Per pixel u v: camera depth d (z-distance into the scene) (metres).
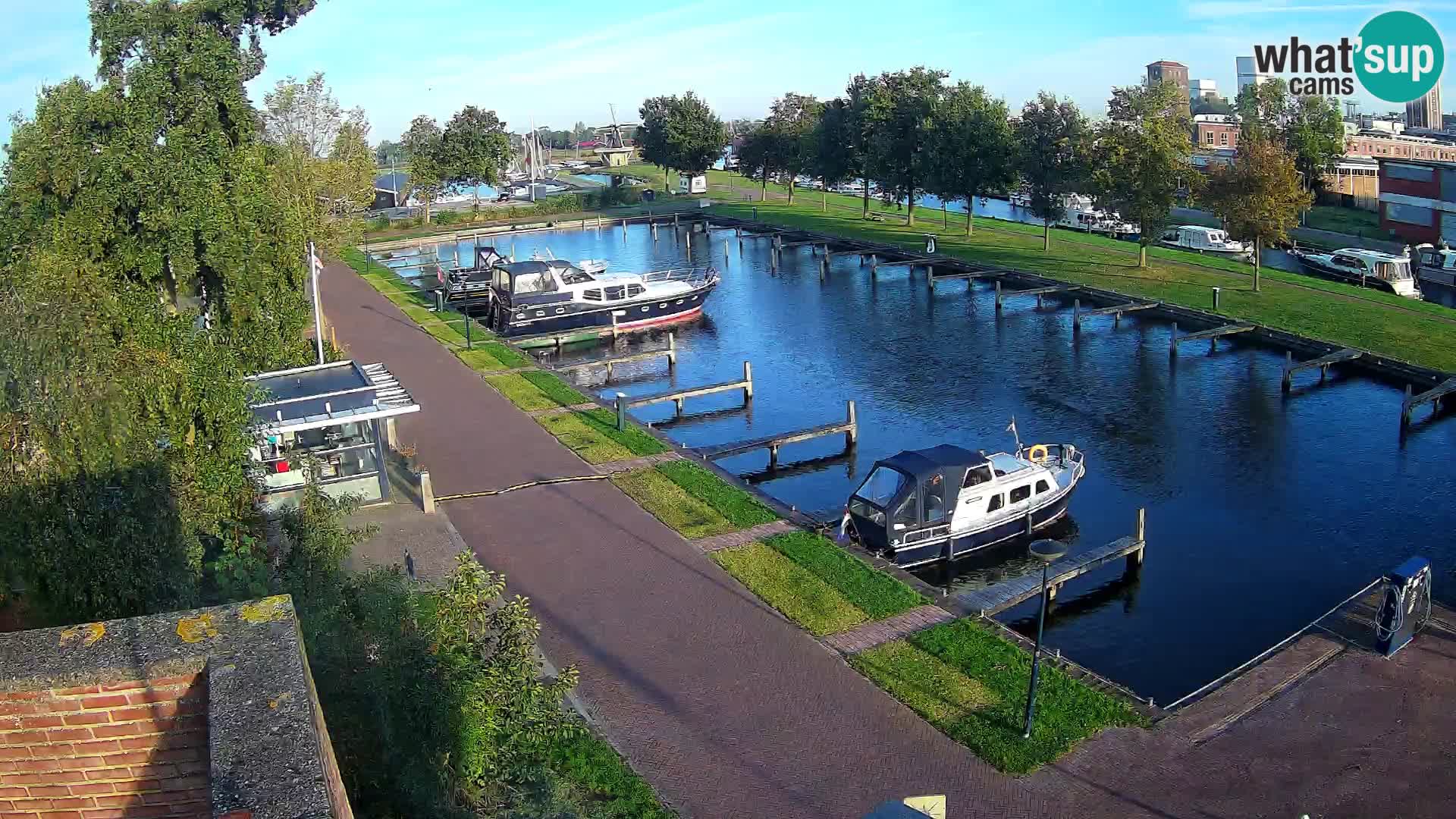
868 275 67.62
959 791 16.03
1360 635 20.30
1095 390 41.69
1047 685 18.77
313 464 22.38
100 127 24.73
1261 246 55.09
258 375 28.41
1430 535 27.84
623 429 34.34
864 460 35.34
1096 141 59.66
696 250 80.50
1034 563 27.28
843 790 16.11
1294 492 31.00
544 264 54.91
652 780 16.42
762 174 103.81
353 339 48.69
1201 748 16.98
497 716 14.45
